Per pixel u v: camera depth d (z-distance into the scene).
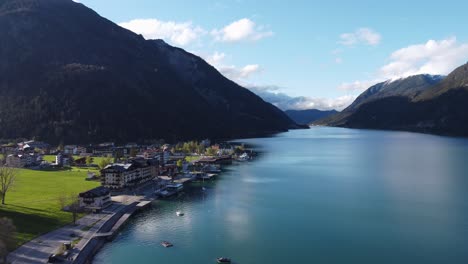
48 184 198.25
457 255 115.50
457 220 149.00
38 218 134.12
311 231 136.50
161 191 194.12
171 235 131.00
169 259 111.06
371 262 110.81
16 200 156.38
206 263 108.94
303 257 113.88
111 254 113.88
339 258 113.44
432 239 128.62
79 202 155.50
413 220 149.38
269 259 112.12
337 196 190.75
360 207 168.75
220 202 178.38
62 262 102.25
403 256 115.00
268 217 153.38
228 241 125.88
